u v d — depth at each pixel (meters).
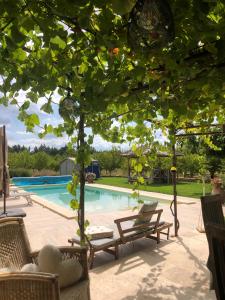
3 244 2.83
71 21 1.70
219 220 3.02
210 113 3.73
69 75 2.28
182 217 8.26
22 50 1.91
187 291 3.66
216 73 2.14
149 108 3.05
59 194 17.19
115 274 4.23
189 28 1.83
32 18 1.57
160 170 19.81
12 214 6.49
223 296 1.82
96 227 5.24
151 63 2.11
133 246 5.60
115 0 1.37
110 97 2.23
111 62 2.05
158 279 4.04
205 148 11.22
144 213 5.34
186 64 2.07
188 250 5.20
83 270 2.80
